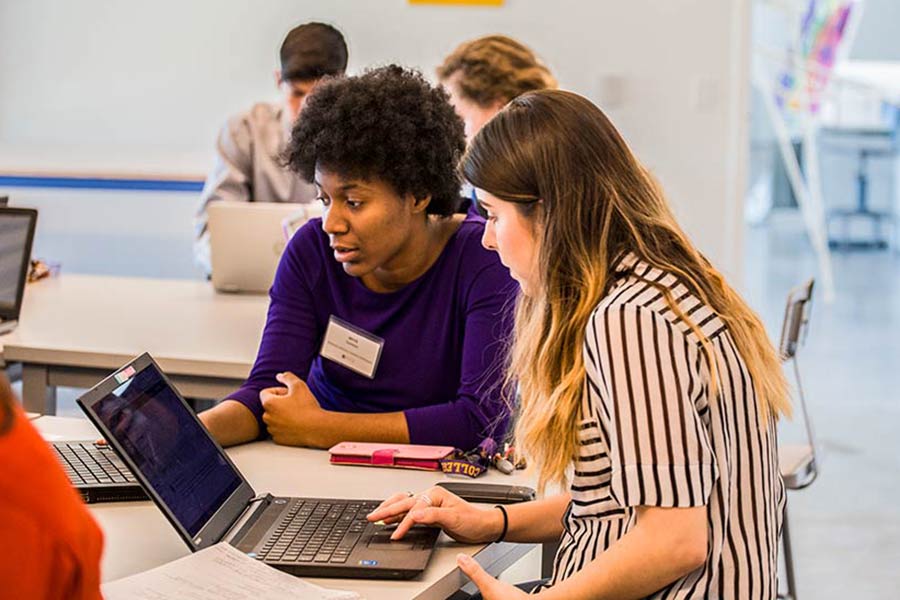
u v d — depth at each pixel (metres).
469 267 2.18
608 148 1.57
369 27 5.57
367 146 2.00
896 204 10.45
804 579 3.71
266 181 4.39
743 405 1.49
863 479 4.65
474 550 1.68
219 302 3.52
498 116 1.62
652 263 1.51
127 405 1.61
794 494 4.50
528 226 1.58
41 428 2.23
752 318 1.57
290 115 3.92
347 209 2.05
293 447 2.14
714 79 5.42
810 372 6.26
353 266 2.10
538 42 5.47
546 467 1.56
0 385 0.92
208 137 5.85
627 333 1.43
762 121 10.54
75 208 6.14
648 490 1.39
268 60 5.72
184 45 5.79
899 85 10.33
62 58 5.95
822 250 8.41
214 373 2.73
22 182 6.01
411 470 2.03
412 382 2.23
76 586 0.94
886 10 10.51
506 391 2.08
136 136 5.93
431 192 2.10
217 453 1.79
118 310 3.36
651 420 1.40
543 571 2.25
